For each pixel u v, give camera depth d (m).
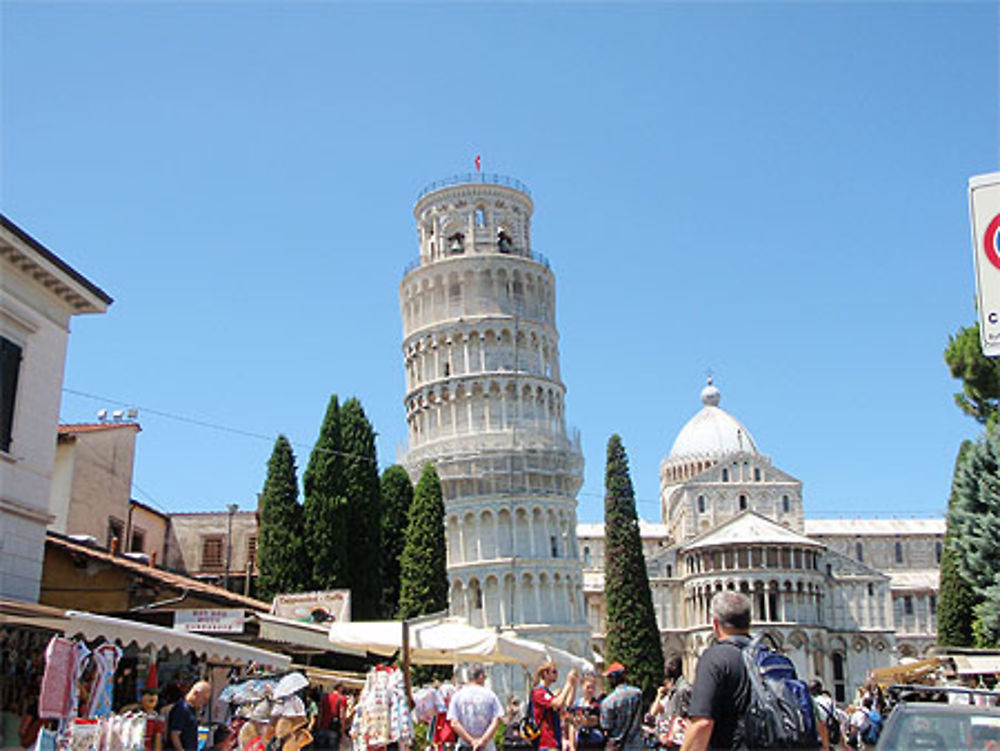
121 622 20.72
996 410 50.50
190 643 22.55
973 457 50.00
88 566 33.69
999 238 12.76
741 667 9.10
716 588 121.00
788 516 136.50
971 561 48.88
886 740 12.88
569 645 91.88
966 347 49.44
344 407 62.19
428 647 24.81
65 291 31.86
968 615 64.88
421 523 66.06
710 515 136.12
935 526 149.62
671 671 20.80
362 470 60.62
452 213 105.19
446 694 24.23
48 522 31.02
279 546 57.88
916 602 138.38
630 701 18.45
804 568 121.50
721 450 150.75
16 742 25.45
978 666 36.78
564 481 98.00
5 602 21.84
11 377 29.56
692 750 8.88
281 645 35.03
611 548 87.31
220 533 75.81
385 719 21.53
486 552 93.88
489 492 94.81
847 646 122.88
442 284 102.19
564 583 94.44
